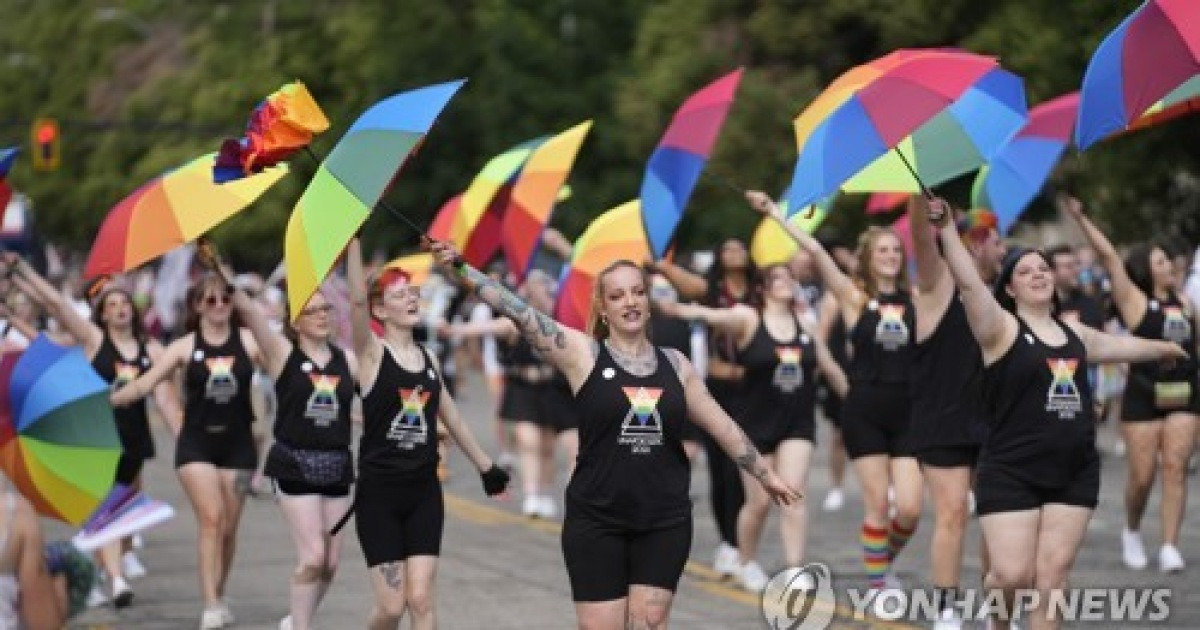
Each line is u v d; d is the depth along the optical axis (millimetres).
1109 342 20078
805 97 80562
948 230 19062
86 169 142750
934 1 73688
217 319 26984
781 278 27844
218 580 26938
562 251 33656
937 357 23500
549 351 17500
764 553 32312
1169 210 64688
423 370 21359
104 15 146000
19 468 15695
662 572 17406
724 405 28234
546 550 33906
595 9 117375
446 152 115125
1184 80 18219
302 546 22953
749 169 81188
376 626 21438
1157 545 32750
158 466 51781
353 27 123688
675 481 17531
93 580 16203
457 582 29906
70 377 15641
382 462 21062
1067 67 66312
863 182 22641
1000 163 30547
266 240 112062
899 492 26250
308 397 23031
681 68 87250
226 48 129250
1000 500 19359
